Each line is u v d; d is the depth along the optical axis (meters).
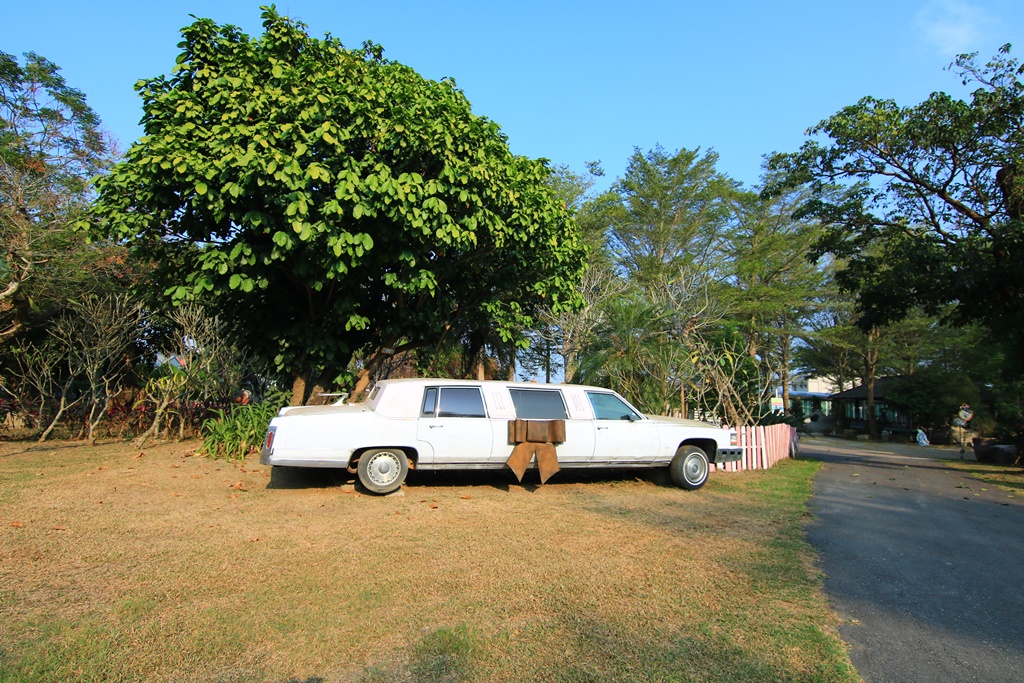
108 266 15.60
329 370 11.84
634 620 4.29
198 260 9.22
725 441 9.64
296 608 4.38
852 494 9.68
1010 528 7.53
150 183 8.75
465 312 12.55
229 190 8.24
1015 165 13.54
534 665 3.63
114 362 15.55
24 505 7.11
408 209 8.72
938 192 14.95
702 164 32.53
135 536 5.95
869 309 16.75
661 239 32.88
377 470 7.85
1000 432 18.94
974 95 13.64
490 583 4.95
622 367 14.18
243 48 9.63
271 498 7.56
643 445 9.07
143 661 3.57
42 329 17.02
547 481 9.33
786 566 5.57
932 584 5.24
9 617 4.12
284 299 11.26
